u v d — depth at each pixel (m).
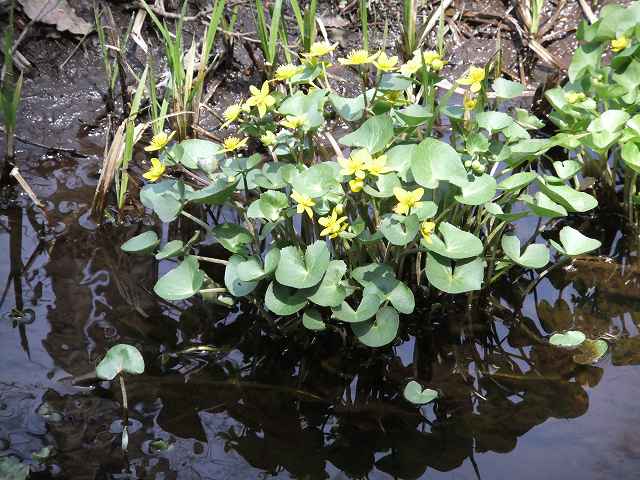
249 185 1.04
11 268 1.08
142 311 1.03
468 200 0.94
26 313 1.01
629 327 1.00
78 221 1.16
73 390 0.91
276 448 0.86
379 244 1.00
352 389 0.93
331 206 0.98
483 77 1.01
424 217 0.90
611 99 1.16
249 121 1.06
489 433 0.87
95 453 0.84
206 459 0.84
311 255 0.92
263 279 1.01
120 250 1.12
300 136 1.01
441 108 1.05
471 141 0.99
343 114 1.04
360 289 0.97
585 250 0.99
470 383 0.93
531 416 0.88
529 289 1.06
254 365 0.96
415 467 0.83
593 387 0.92
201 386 0.93
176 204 0.99
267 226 0.95
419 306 1.03
